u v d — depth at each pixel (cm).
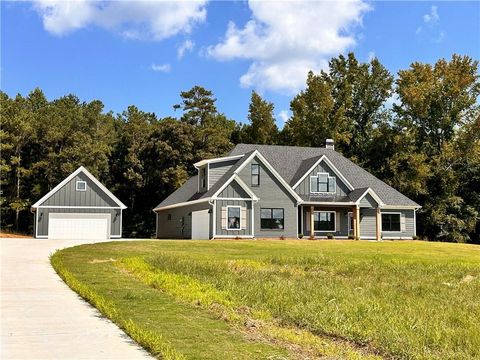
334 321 888
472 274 1758
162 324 855
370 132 6006
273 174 3719
